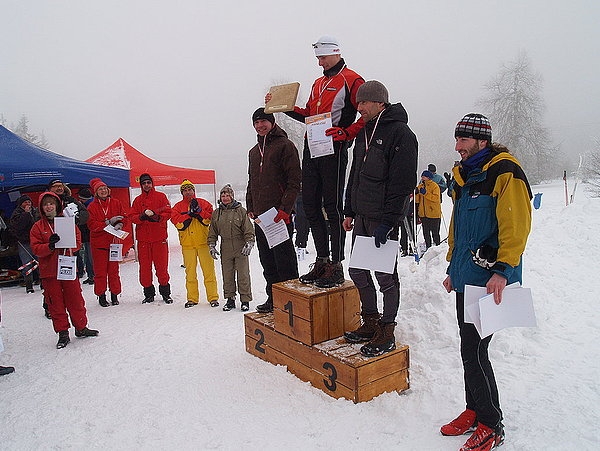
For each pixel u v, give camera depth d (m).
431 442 2.75
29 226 7.61
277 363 4.00
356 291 3.81
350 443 2.80
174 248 12.91
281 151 4.44
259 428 3.04
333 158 3.87
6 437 3.12
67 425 3.24
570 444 2.62
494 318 2.41
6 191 9.25
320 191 4.03
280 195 4.52
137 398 3.60
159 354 4.55
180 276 8.78
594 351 3.87
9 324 5.93
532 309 2.44
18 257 9.11
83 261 8.80
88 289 7.83
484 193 2.54
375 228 3.31
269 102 4.12
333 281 3.80
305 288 3.77
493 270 2.46
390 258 3.16
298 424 3.04
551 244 6.50
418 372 3.64
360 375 3.14
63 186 6.57
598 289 5.19
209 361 4.27
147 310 6.29
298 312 3.65
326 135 3.66
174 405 3.44
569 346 3.99
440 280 4.76
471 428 2.80
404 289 4.95
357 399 3.15
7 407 3.56
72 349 4.83
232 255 5.96
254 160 4.64
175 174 11.84
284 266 4.58
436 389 3.32
